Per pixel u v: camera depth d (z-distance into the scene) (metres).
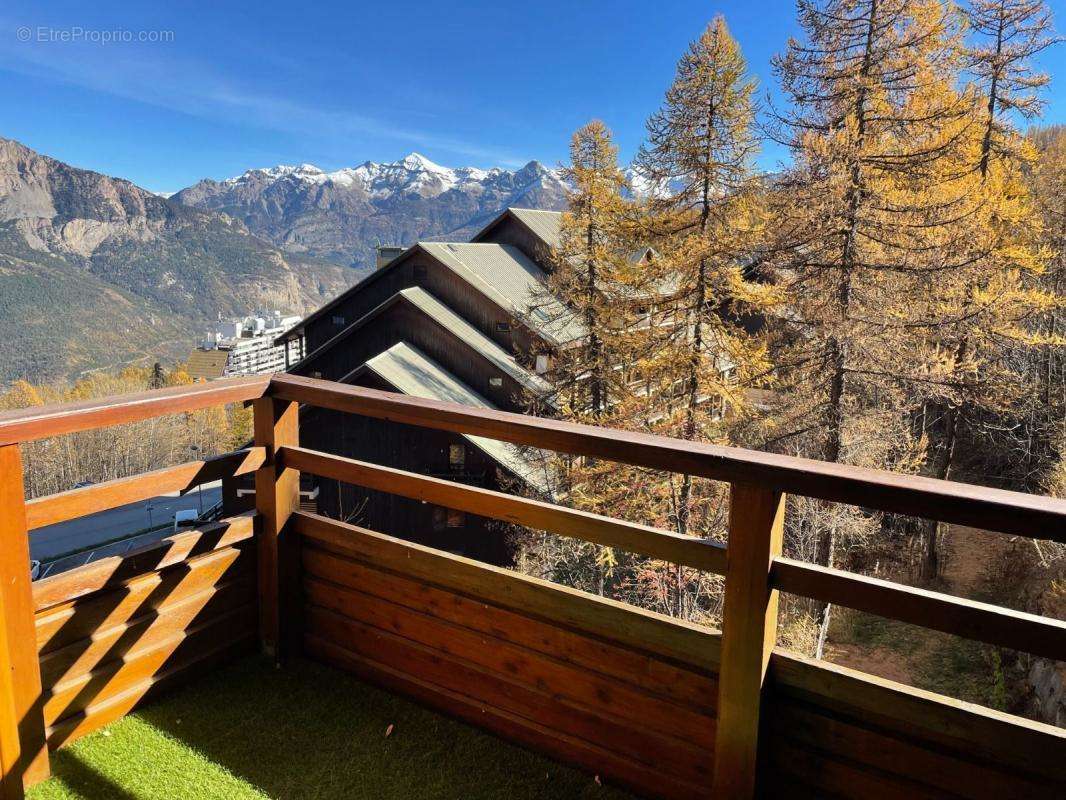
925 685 11.88
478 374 20.23
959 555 16.86
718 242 12.74
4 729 1.81
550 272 25.05
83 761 2.01
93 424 1.86
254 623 2.59
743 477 1.50
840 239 12.20
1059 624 1.26
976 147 16.50
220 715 2.24
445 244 23.44
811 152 12.38
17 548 1.82
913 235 12.00
